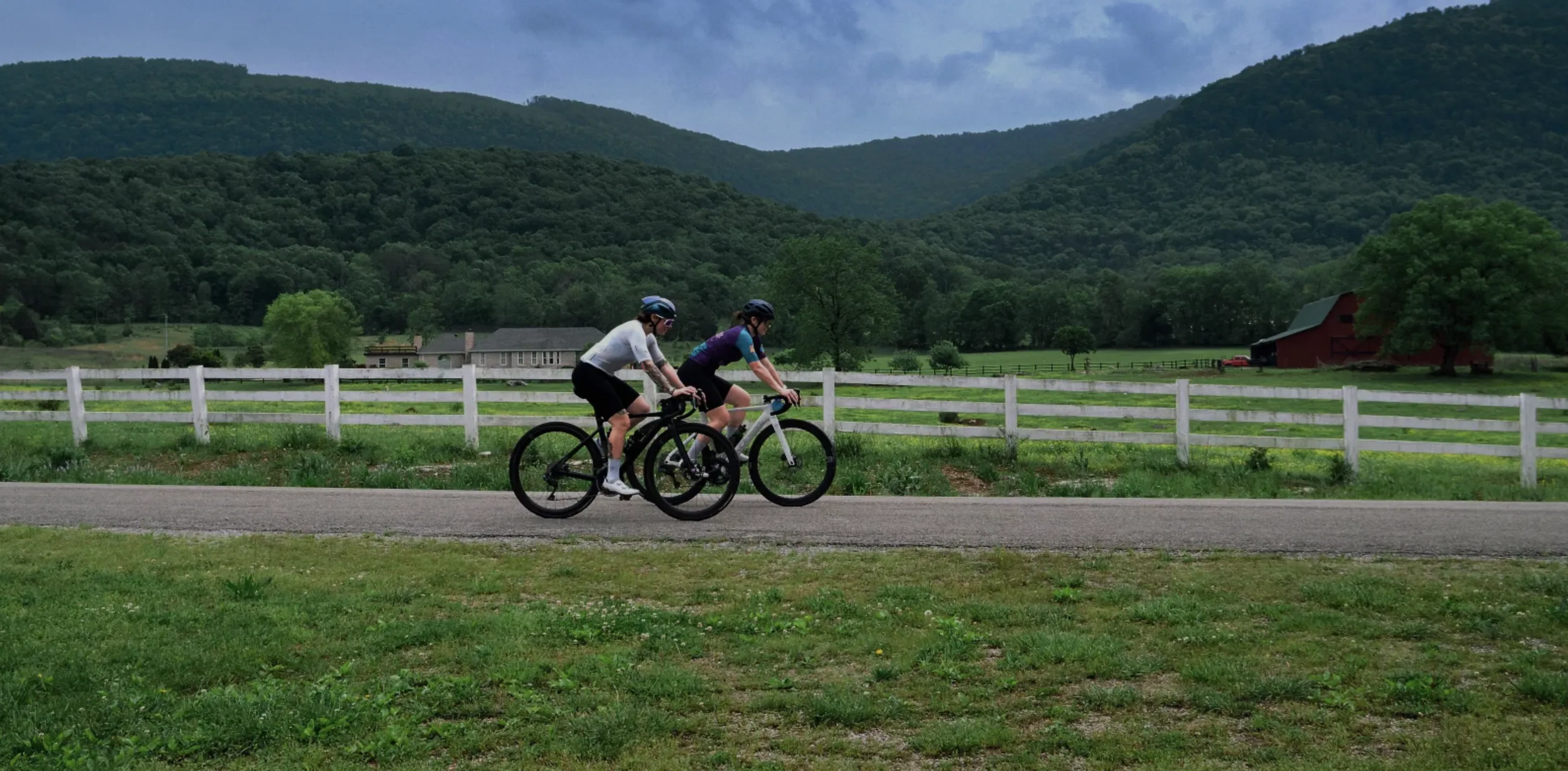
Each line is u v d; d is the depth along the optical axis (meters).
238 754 4.32
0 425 19.03
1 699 4.73
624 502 9.69
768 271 79.88
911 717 4.63
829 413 14.11
